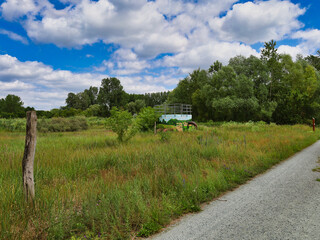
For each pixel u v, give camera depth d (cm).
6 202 382
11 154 789
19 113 6147
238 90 4222
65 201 412
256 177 636
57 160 738
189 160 758
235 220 360
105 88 8925
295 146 1133
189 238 308
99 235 316
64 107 9612
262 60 4638
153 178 554
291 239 295
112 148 1034
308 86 4466
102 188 484
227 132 1770
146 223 349
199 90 5294
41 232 320
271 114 3922
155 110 2312
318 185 532
